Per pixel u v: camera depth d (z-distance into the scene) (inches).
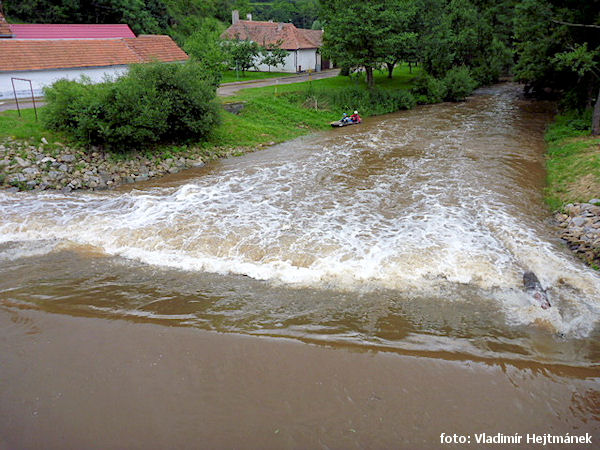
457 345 259.9
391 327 279.0
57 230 441.7
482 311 298.0
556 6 899.4
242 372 234.7
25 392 219.9
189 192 562.9
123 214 485.4
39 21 1563.7
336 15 1311.5
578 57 750.5
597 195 477.1
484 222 448.1
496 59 1792.6
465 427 199.2
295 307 303.9
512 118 1094.4
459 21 1598.2
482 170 635.5
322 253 384.8
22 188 554.9
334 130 1021.8
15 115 692.7
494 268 354.9
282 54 1797.5
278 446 188.7
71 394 218.7
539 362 244.4
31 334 267.7
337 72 2003.0
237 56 1642.5
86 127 623.2
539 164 665.6
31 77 912.3
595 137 737.6
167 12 2039.9
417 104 1429.6
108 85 657.6
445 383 226.7
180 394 218.7
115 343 259.0
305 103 1168.2
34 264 372.8
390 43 1256.2
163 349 253.6
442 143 830.5
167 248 402.6
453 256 374.6
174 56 1188.5
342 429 197.5
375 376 231.6
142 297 317.1
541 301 307.4
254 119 987.3
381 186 576.7
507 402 214.2
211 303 309.3
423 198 525.7
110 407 210.7
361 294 321.1
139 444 190.4
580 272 350.9
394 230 432.5
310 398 215.9
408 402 213.6
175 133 753.0
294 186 584.4
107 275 353.7
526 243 400.2
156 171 662.5
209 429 197.8
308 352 251.8
